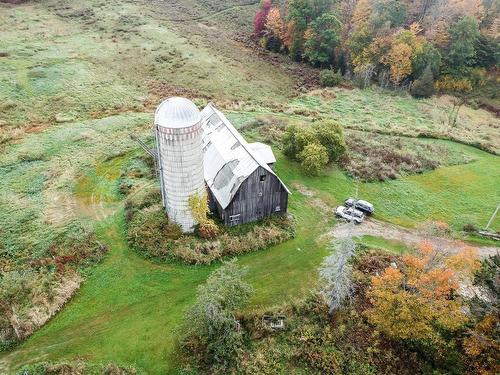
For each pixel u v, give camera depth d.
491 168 57.41
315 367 29.47
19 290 32.38
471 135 68.12
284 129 60.97
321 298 33.97
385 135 64.25
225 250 38.22
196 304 29.53
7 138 53.25
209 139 45.72
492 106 83.88
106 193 45.19
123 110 63.84
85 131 55.78
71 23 95.56
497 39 90.62
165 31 98.00
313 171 50.25
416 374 29.38
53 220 40.62
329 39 91.81
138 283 35.09
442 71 89.50
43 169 48.03
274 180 40.25
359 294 34.75
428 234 40.62
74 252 36.84
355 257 38.59
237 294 29.34
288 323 32.00
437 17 91.31
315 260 38.72
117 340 30.53
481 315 27.34
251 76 85.31
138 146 53.38
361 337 31.45
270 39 101.00
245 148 41.78
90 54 81.31
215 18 113.00
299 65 95.75
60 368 28.09
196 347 29.61
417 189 51.19
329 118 68.81
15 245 37.44
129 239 38.81
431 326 29.23
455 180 53.75
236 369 28.83
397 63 83.50
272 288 35.44
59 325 31.38
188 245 37.97
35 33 87.50
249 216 41.56
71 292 33.53
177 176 35.75
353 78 88.56
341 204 46.84
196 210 38.19
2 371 28.06
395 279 29.97
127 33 93.62
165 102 34.66
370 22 87.00
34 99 64.06
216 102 70.31
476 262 30.31
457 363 28.88
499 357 26.56
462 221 45.94
